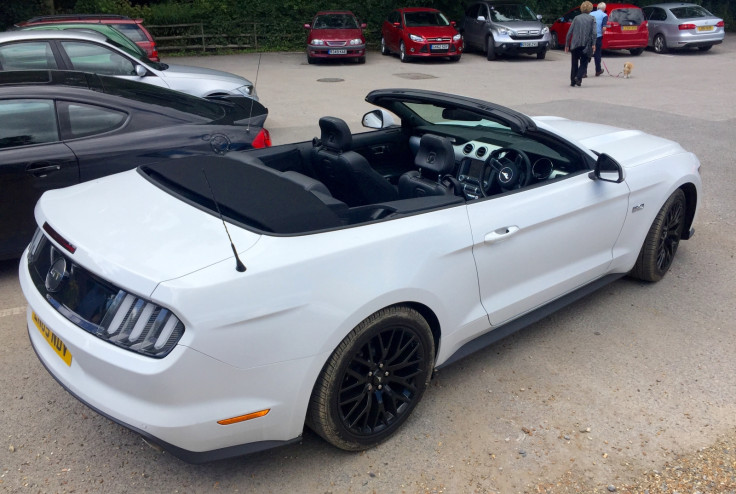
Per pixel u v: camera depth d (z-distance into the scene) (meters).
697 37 19.06
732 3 27.50
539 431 3.07
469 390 3.39
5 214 4.55
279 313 2.42
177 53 20.09
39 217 2.95
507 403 3.28
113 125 4.95
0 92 4.60
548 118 5.33
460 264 3.04
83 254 2.49
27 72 5.23
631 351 3.76
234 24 20.66
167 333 2.28
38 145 4.64
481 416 3.18
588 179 3.75
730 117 10.17
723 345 3.82
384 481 2.75
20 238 4.66
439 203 3.08
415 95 4.01
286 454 2.92
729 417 3.16
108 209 2.83
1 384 3.44
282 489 2.70
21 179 4.53
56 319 2.56
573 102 11.62
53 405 3.27
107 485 2.72
